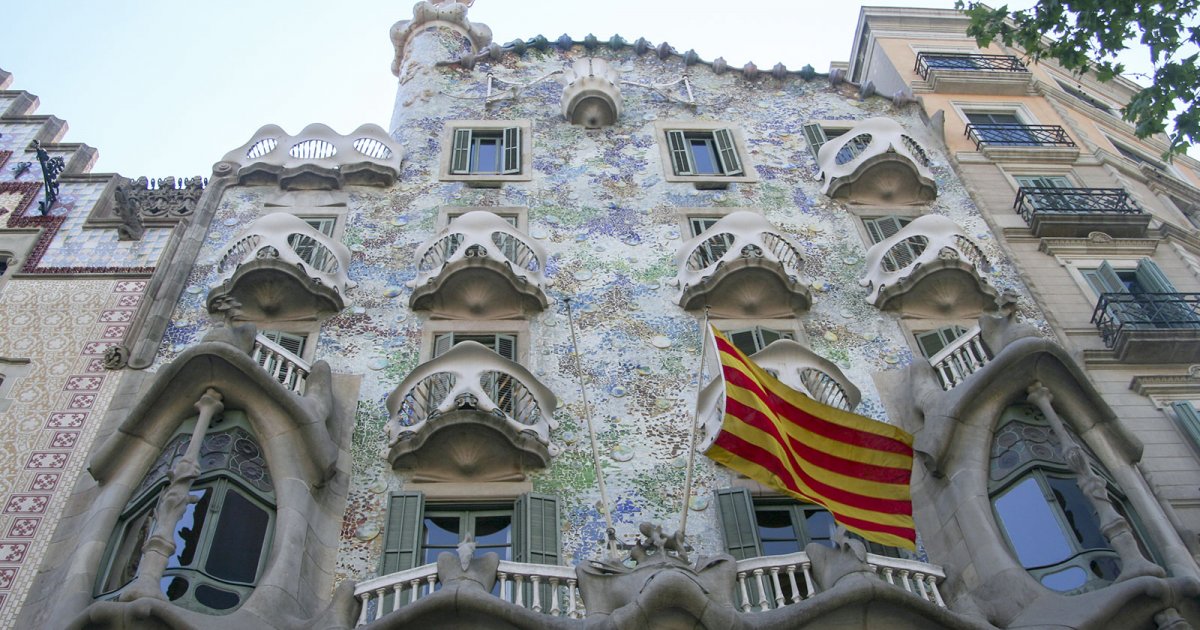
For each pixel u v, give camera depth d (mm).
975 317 19000
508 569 12367
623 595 11656
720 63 26312
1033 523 13812
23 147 21906
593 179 22328
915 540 14109
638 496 15305
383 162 21797
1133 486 14438
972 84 26953
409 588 12828
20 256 18953
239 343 14711
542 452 15445
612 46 27000
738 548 14508
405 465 15273
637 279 19578
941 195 22750
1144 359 18297
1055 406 15023
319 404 15164
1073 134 25766
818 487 14062
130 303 18094
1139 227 21859
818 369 16359
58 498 14609
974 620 12055
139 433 14117
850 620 11883
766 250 18953
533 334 18047
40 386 16375
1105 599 12078
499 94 24844
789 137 24312
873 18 29797
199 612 11984
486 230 18672
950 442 14828
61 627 11891
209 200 20656
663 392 17078
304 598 13039
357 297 18625
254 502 13602
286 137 22297
